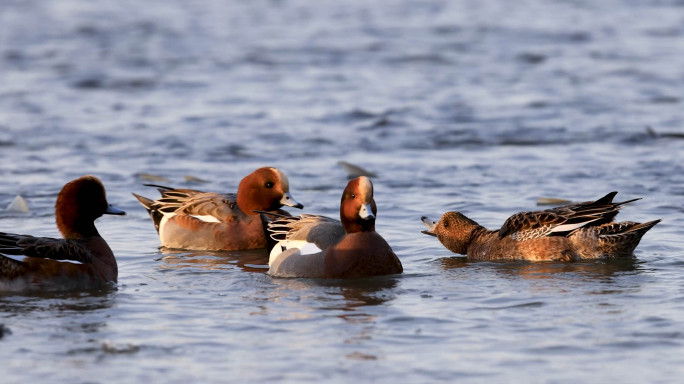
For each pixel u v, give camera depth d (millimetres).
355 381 8609
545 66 35500
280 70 35156
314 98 29938
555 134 24297
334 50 39188
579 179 19156
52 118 26922
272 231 13422
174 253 14625
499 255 13766
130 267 13477
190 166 21031
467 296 11445
